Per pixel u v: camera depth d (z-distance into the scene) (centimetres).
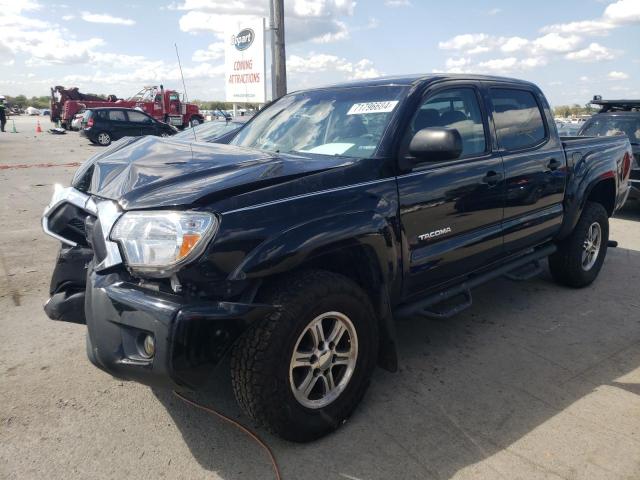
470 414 301
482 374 347
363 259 293
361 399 296
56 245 647
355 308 280
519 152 405
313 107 385
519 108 425
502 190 381
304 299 256
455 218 345
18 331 406
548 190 432
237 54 1752
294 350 257
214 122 985
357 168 294
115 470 255
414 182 314
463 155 362
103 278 250
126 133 2491
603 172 494
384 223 292
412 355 375
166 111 3100
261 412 253
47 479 249
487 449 270
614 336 407
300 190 267
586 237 498
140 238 238
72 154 1962
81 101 3366
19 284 507
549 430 286
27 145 2370
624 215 913
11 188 1111
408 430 287
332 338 277
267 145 375
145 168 282
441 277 347
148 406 308
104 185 293
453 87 368
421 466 258
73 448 271
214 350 234
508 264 418
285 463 260
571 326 425
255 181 258
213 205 241
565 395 322
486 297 490
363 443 276
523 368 355
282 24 968
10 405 307
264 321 249
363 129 333
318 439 279
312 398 277
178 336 226
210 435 282
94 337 250
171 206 239
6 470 254
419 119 335
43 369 350
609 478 250
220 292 240
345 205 278
